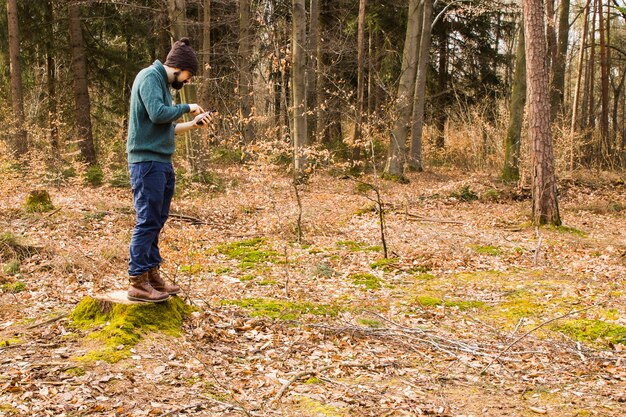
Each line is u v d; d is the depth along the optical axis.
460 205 13.98
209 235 9.77
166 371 4.02
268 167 8.09
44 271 7.10
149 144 4.21
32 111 19.89
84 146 18.61
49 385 3.65
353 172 18.12
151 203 4.31
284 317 5.61
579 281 7.58
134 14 21.88
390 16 23.38
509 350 5.20
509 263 8.66
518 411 4.00
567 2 19.42
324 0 24.39
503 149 19.70
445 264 8.41
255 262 8.32
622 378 4.63
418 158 20.86
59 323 4.70
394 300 6.69
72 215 9.92
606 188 16.50
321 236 10.15
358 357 4.85
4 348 4.20
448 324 5.93
